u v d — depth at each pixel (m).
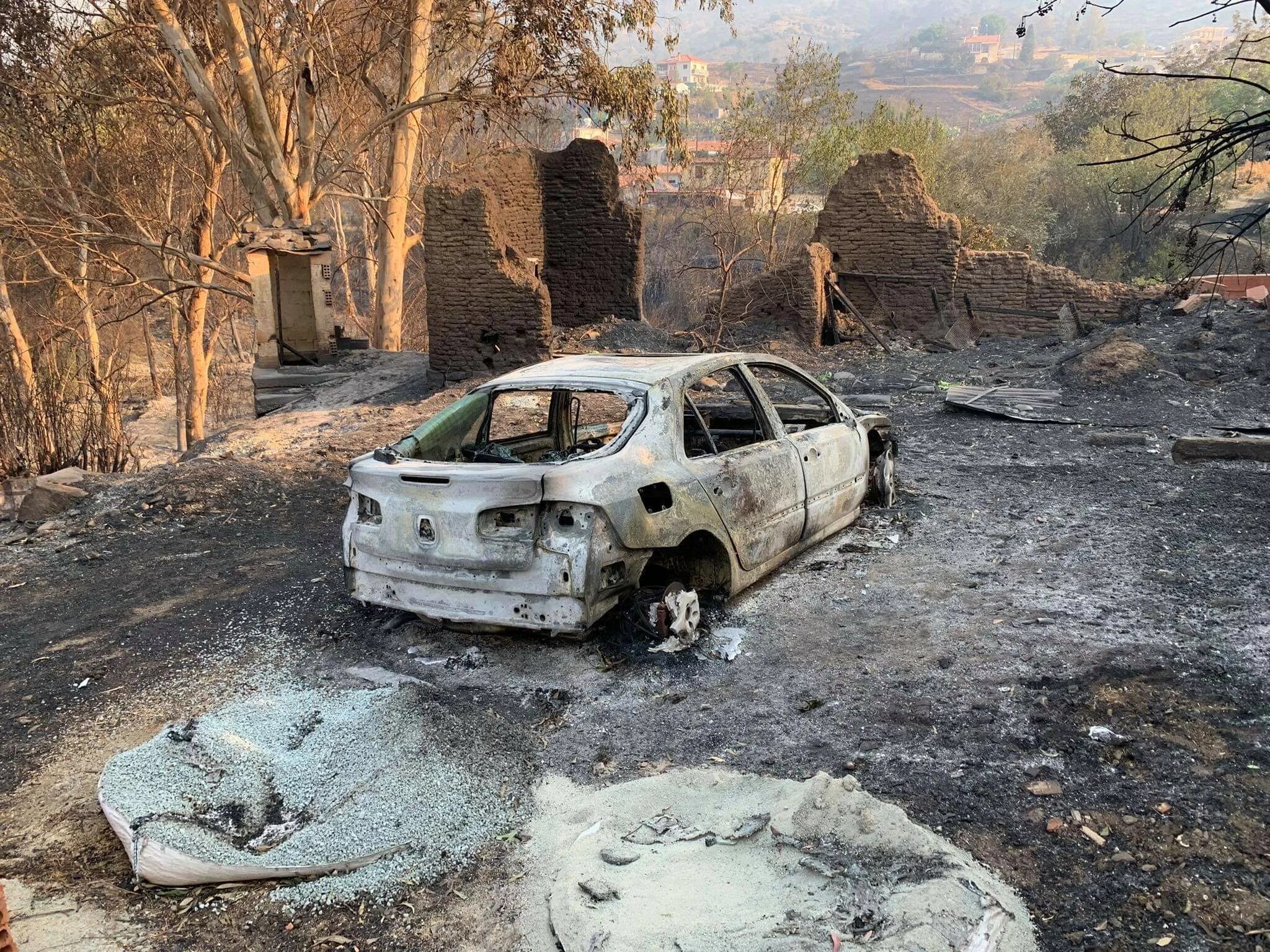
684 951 2.63
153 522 8.55
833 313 18.39
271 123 20.03
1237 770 3.50
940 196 37.16
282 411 14.12
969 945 2.59
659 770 3.79
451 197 14.70
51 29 21.33
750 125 31.30
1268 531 6.25
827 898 2.83
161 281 26.70
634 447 4.71
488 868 3.25
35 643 5.84
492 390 5.44
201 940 2.98
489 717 4.21
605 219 19.95
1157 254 32.28
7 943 2.44
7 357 16.66
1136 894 2.91
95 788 3.98
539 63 20.14
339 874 3.27
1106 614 4.98
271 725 4.26
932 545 6.38
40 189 23.92
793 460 5.77
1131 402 11.99
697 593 5.32
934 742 3.85
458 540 4.51
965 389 13.02
